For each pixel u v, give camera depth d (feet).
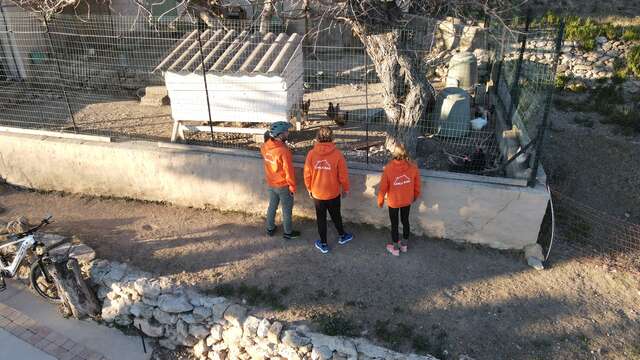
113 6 44.88
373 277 21.31
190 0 27.07
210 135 30.55
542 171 23.04
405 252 22.63
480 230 22.65
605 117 34.01
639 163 28.71
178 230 24.61
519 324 19.24
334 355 18.03
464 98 29.48
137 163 25.94
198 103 27.76
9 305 22.71
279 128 21.35
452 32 40.60
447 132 30.07
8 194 28.32
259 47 28.58
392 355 17.61
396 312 19.62
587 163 28.91
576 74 37.96
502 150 27.43
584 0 46.32
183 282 21.21
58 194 28.14
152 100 36.29
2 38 38.52
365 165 23.84
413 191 21.39
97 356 20.54
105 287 21.74
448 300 20.17
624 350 18.37
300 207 24.88
